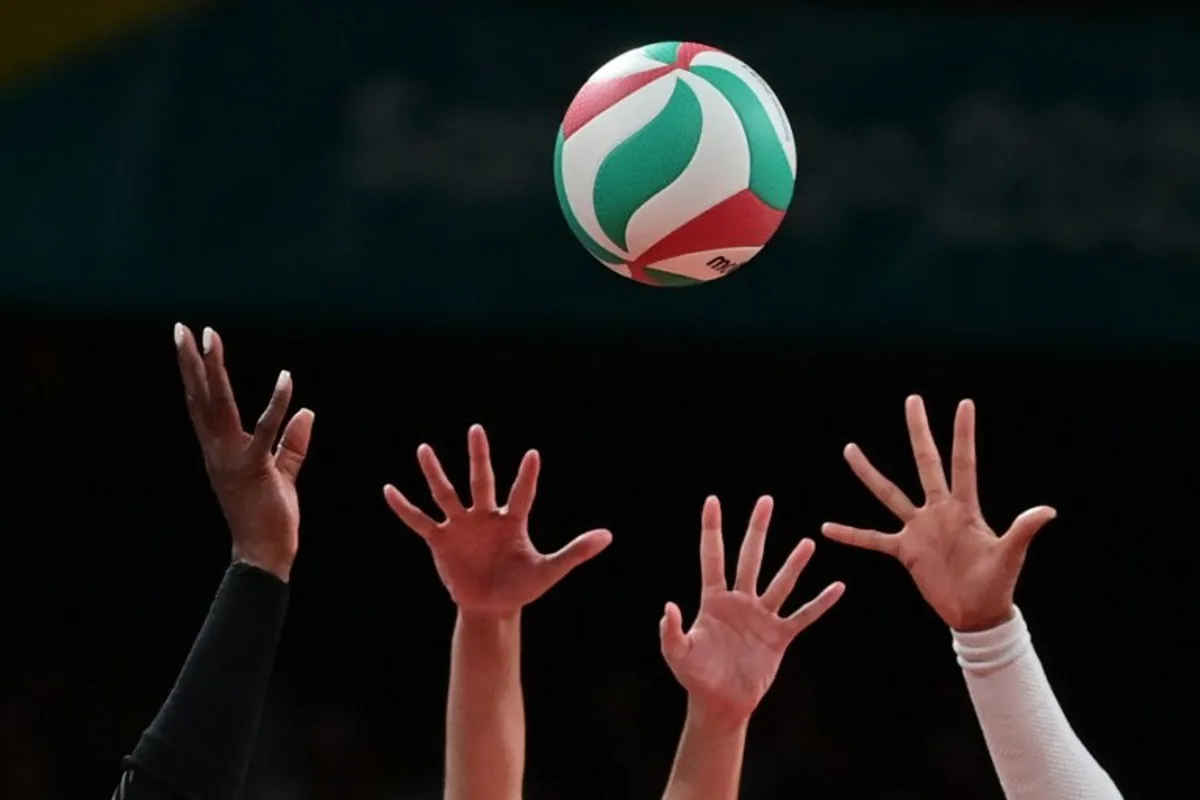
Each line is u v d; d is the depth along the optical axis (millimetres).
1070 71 27656
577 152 12711
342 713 33031
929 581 11375
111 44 26609
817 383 36000
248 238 26578
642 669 34719
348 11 26938
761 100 12727
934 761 33406
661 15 27156
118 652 32906
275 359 34406
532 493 11570
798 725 33000
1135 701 35438
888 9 27750
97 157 26438
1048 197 27453
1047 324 27297
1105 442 36188
